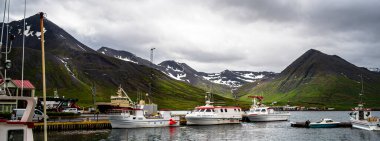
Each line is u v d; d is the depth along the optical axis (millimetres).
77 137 66688
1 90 20594
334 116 199250
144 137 69938
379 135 76625
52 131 74750
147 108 111500
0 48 24438
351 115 98688
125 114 86875
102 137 68000
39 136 65750
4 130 18219
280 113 118938
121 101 148375
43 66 18875
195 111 100688
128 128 84875
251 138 71625
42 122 74250
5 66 23156
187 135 74750
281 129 89312
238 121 104625
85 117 98312
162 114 92250
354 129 89375
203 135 75250
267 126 97688
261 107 119312
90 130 79312
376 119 88625
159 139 67750
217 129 88000
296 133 80562
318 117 184125
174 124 93625
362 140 69375
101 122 83312
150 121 88375
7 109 74812
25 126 18625
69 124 78500
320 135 77125
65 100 123875
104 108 141125
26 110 18828
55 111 103688
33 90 97062
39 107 101312
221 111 101000
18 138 18516
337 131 84875
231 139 69812
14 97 18047
